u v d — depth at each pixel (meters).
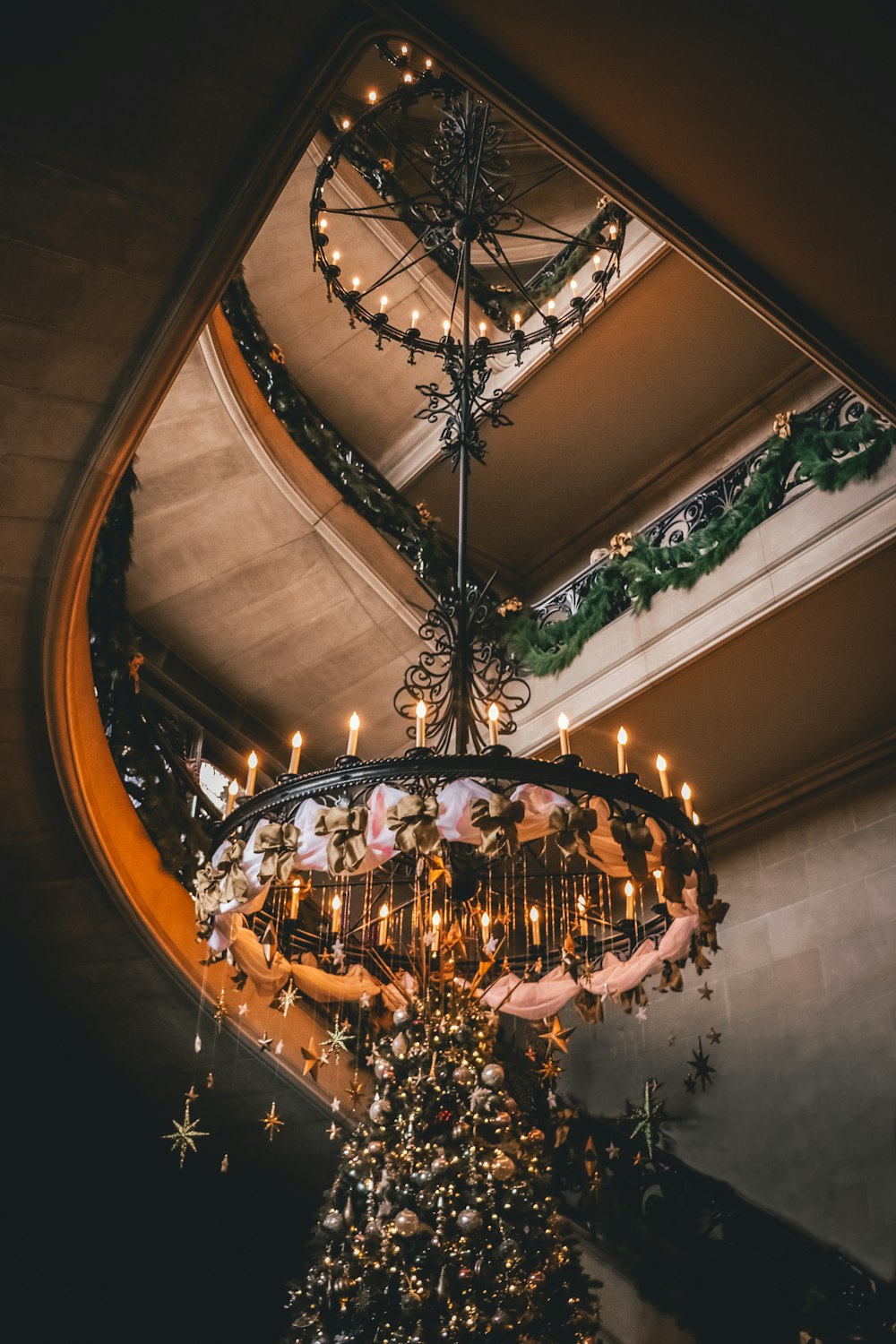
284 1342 5.74
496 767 4.62
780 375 11.17
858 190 5.19
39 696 6.53
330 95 5.04
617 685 9.13
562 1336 5.39
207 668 11.04
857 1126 8.19
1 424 5.78
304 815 4.87
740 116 5.02
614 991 6.04
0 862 7.11
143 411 5.86
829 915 9.12
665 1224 8.38
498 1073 5.56
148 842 7.67
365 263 11.62
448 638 5.57
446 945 5.63
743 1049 9.12
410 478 12.23
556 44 4.91
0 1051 8.21
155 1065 8.31
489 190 6.56
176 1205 9.05
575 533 12.51
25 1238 8.15
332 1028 8.49
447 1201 5.37
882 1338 7.12
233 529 10.25
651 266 10.40
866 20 4.42
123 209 5.21
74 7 4.52
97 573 7.30
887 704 8.96
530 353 11.34
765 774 9.74
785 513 8.50
